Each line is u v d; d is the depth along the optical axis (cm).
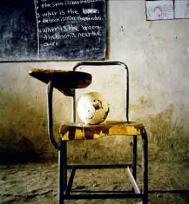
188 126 296
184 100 295
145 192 158
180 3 289
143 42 293
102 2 290
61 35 293
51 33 293
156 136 298
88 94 171
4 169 269
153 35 293
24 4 293
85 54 293
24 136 300
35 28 293
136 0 292
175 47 293
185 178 239
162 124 297
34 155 301
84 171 261
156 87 296
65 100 298
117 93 296
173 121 296
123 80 295
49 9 292
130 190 212
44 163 288
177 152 298
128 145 298
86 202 192
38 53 294
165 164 282
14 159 300
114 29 293
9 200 196
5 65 297
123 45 293
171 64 294
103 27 291
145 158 159
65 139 155
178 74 295
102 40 292
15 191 212
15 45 295
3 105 299
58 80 148
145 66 295
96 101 168
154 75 295
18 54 295
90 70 295
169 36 293
